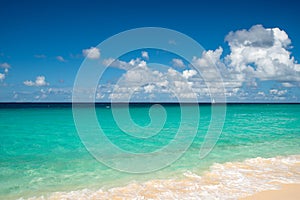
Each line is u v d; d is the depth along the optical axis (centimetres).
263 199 649
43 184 771
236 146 1324
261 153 1164
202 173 864
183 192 698
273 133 1767
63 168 932
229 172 873
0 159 1057
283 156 1100
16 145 1333
